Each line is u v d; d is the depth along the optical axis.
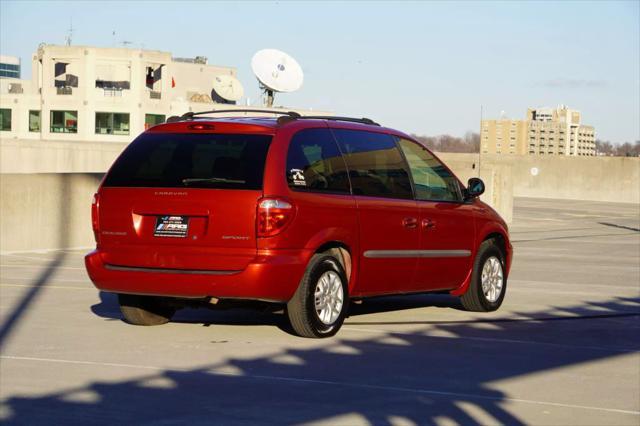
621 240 25.69
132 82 97.38
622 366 8.42
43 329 9.74
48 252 18.58
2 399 6.82
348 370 7.97
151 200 9.22
